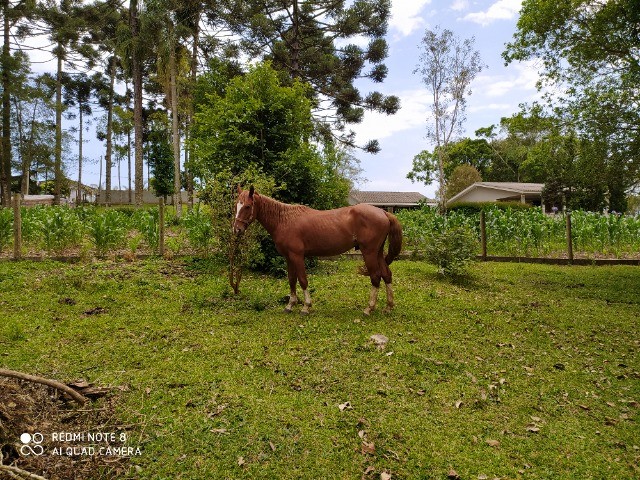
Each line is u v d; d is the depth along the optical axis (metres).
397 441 2.94
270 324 5.04
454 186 34.78
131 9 20.53
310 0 17.25
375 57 17.83
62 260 7.66
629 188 8.53
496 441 3.01
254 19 16.03
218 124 7.99
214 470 2.55
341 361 4.09
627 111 7.57
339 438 2.92
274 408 3.22
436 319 5.50
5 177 24.17
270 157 8.04
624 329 5.46
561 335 5.20
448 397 3.57
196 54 18.56
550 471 2.72
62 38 26.19
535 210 12.88
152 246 8.61
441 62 19.89
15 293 5.52
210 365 3.91
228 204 6.03
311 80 18.44
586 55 7.84
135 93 20.78
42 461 2.46
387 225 5.45
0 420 2.56
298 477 2.54
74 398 2.97
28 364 3.65
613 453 2.95
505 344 4.80
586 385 3.94
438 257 7.93
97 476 2.45
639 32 7.43
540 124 8.75
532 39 8.48
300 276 5.42
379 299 6.32
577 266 9.82
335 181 10.13
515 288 7.62
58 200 27.14
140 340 4.41
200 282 6.74
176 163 16.83
